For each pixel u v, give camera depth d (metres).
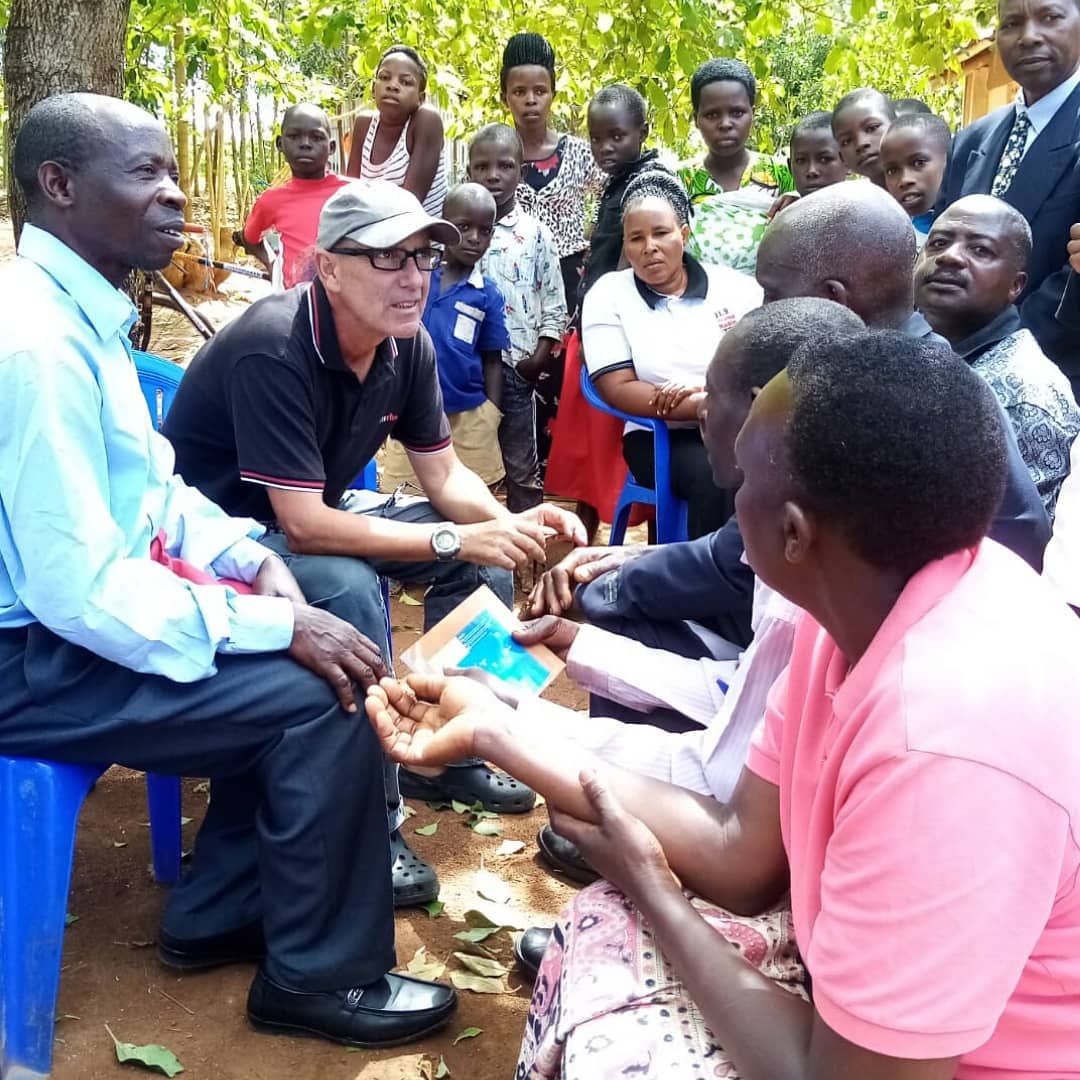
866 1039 1.24
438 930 2.74
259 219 6.53
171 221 2.31
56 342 2.11
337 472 3.02
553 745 1.93
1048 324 3.88
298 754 2.28
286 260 6.34
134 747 2.24
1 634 2.23
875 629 1.40
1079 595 2.22
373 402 2.94
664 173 4.86
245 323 2.77
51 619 2.10
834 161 5.72
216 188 9.97
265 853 2.32
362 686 2.32
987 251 2.84
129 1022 2.38
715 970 1.53
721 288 4.48
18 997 2.17
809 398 1.32
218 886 2.51
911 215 4.66
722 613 2.62
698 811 1.84
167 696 2.21
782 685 1.79
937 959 1.20
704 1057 1.51
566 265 6.25
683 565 2.57
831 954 1.28
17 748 2.21
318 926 2.32
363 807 2.32
